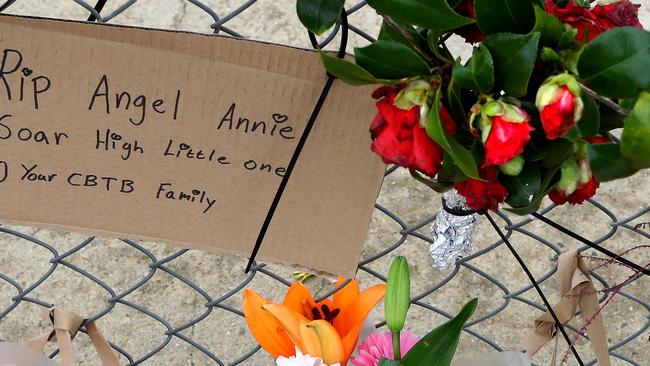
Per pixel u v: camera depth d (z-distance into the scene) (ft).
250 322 2.99
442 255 3.03
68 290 6.90
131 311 6.82
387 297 2.63
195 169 2.74
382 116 2.20
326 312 3.06
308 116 2.57
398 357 2.66
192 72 2.44
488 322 6.91
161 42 2.36
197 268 7.04
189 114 2.55
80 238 7.16
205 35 2.34
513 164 2.10
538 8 2.01
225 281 6.99
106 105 2.52
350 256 3.03
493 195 2.23
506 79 2.04
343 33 2.35
